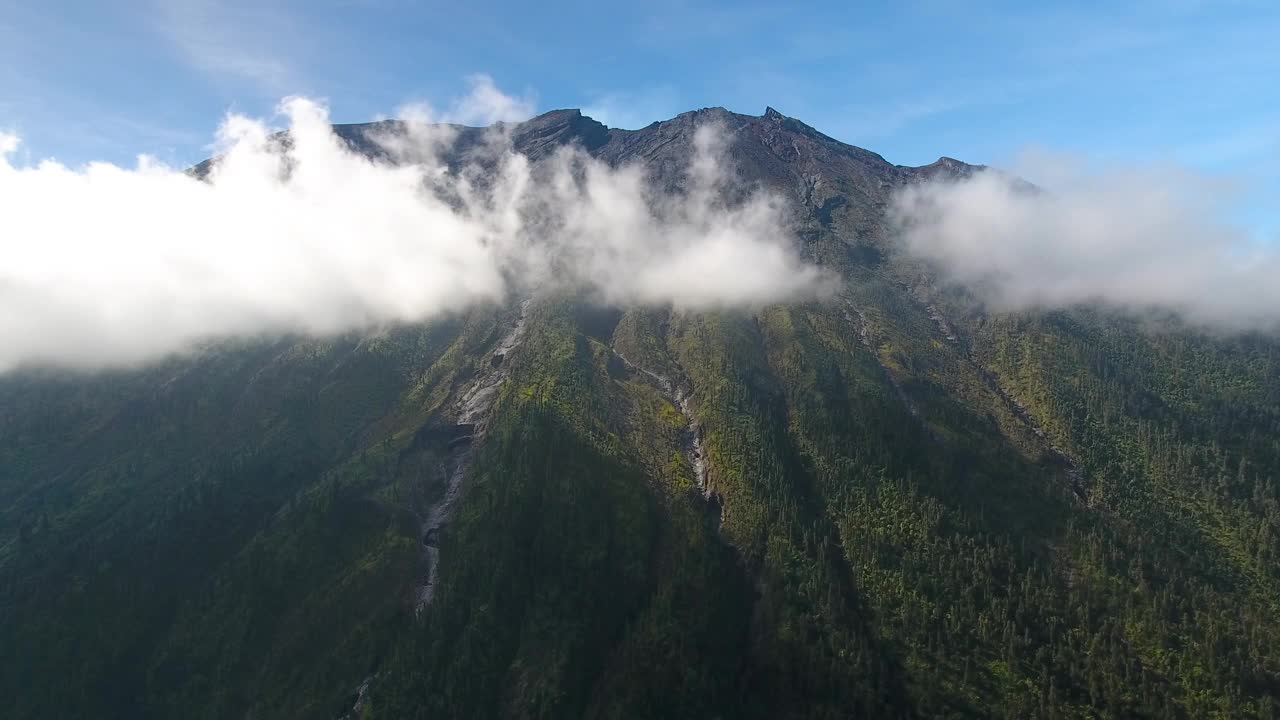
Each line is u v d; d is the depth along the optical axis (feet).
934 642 599.16
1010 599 624.59
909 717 552.82
